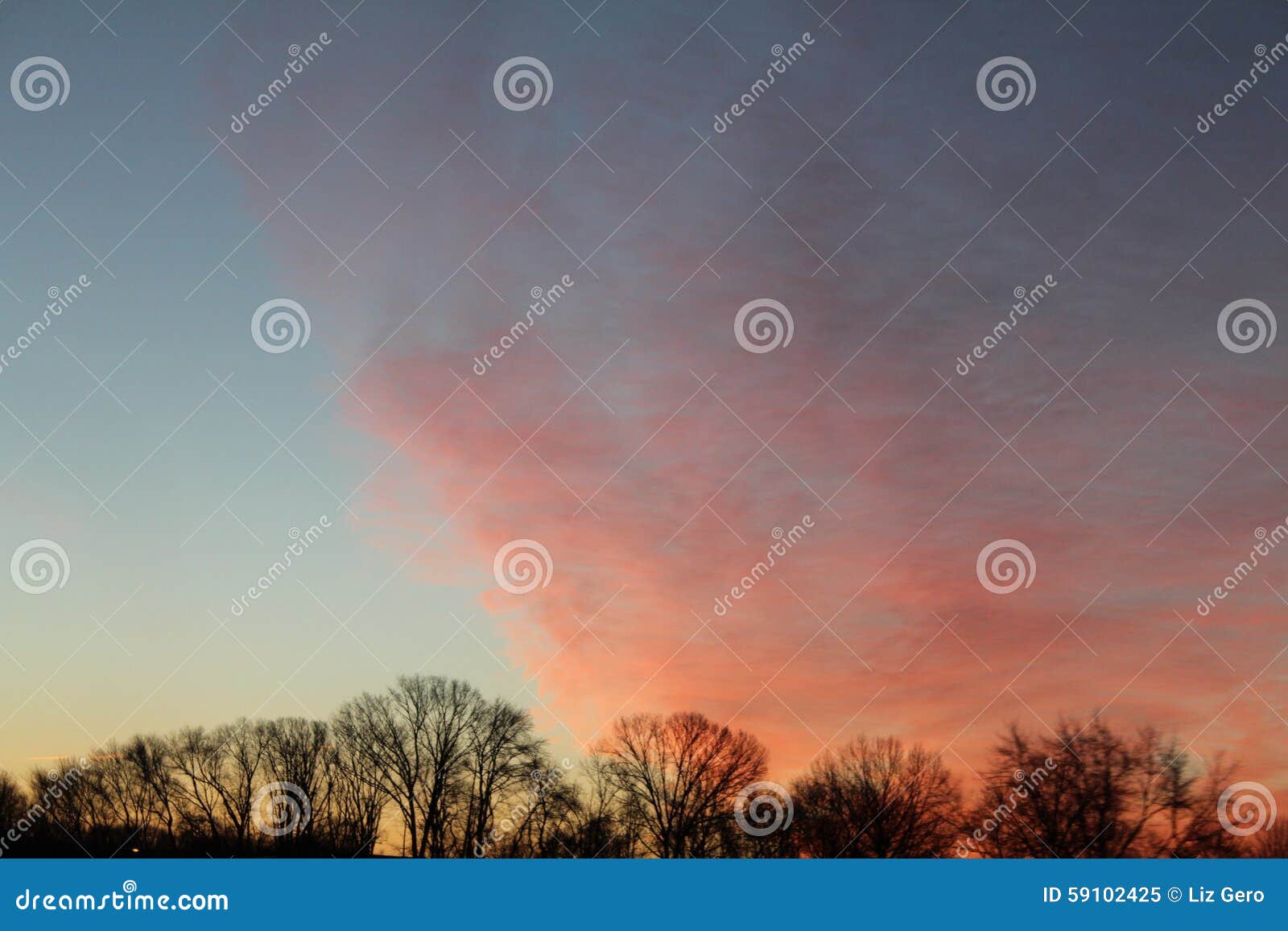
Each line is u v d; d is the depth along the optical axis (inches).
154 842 871.7
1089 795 925.2
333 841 890.7
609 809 916.0
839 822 911.7
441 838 901.8
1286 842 901.2
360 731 926.4
